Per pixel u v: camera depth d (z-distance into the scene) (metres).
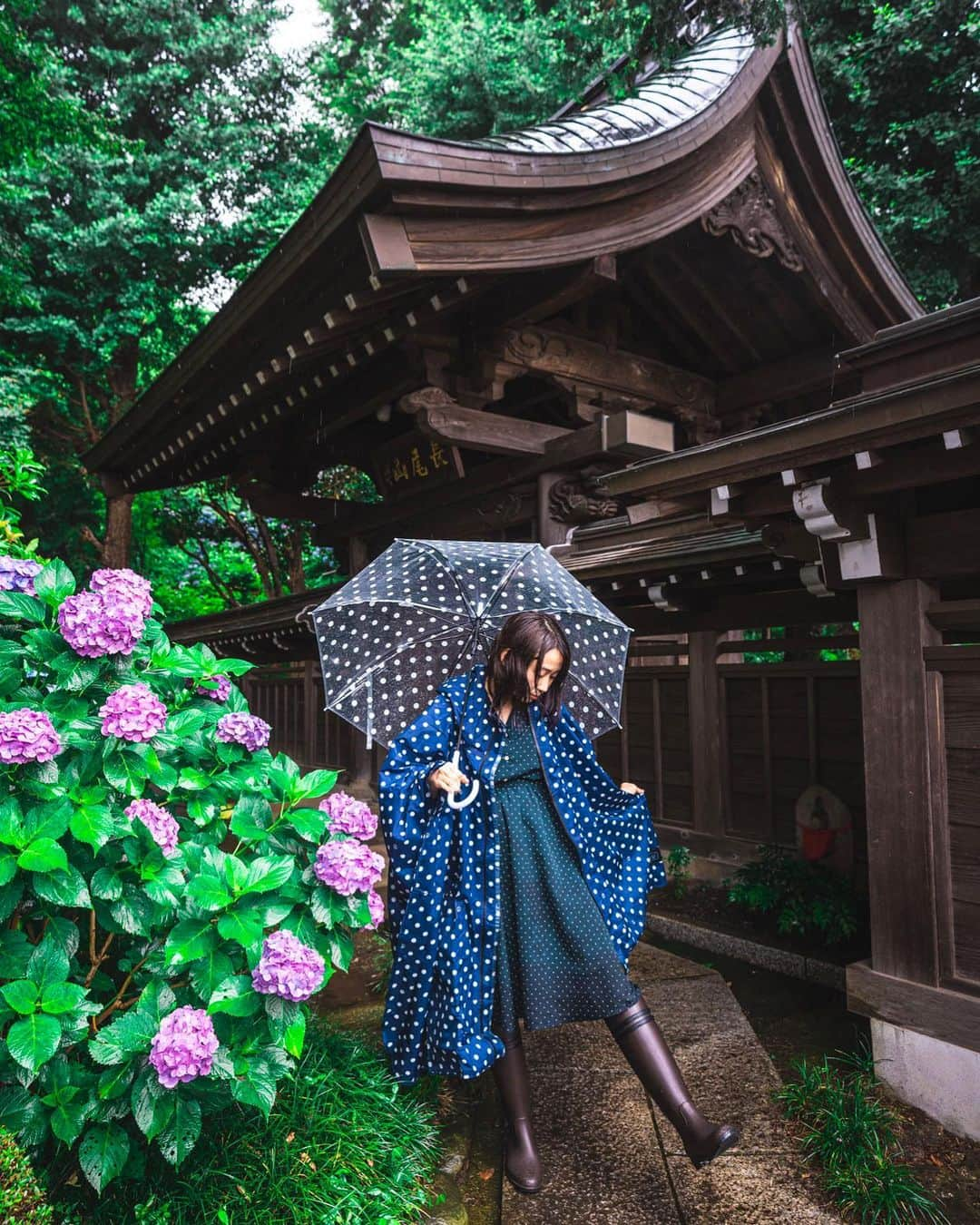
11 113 10.60
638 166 4.73
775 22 4.00
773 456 2.54
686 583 4.25
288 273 4.57
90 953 1.97
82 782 1.79
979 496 2.96
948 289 9.35
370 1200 1.91
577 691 2.60
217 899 1.75
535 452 5.93
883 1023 2.67
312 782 2.14
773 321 6.57
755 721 4.94
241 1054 1.76
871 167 9.19
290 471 8.64
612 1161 2.27
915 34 8.39
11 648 1.90
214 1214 1.76
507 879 2.10
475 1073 1.92
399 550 2.69
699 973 3.73
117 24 16.81
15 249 12.55
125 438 7.95
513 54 12.59
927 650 2.60
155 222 14.84
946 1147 2.39
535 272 5.08
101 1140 1.66
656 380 6.45
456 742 2.18
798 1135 2.38
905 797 2.65
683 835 5.31
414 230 4.16
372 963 4.03
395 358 5.86
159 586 18.09
